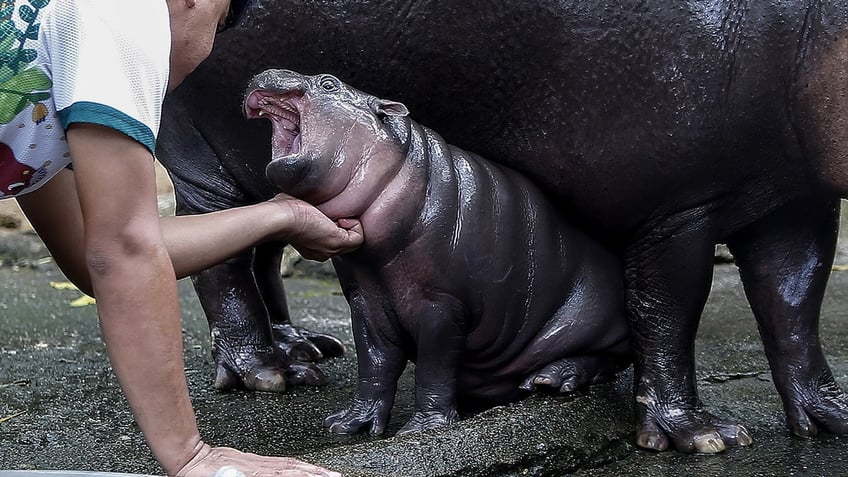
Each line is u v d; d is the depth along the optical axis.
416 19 3.48
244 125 3.89
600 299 3.59
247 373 4.14
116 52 2.15
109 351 2.27
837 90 3.10
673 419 3.43
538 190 3.56
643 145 3.29
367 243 3.25
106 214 2.17
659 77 3.22
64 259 2.87
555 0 3.31
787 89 3.17
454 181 3.33
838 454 3.33
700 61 3.19
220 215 2.87
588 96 3.34
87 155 2.15
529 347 3.55
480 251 3.34
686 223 3.38
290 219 2.98
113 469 3.29
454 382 3.43
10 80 2.16
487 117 3.54
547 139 3.46
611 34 3.27
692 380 3.51
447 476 2.96
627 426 3.45
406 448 3.02
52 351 4.86
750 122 3.21
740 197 3.38
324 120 3.20
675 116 3.22
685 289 3.44
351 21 3.54
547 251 3.51
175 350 2.28
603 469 3.25
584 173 3.43
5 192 2.44
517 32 3.38
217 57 3.77
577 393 3.55
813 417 3.54
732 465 3.24
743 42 3.16
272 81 3.24
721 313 5.39
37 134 2.27
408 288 3.32
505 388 3.65
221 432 3.63
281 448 3.44
